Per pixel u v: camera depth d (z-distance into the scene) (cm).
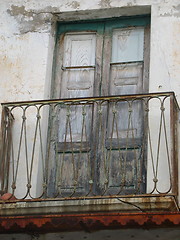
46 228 833
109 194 873
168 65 942
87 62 991
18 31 1002
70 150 945
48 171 938
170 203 834
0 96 968
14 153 934
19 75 976
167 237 823
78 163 880
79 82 982
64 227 829
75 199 848
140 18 997
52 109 933
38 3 1012
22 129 906
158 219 789
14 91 968
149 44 980
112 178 920
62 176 934
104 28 1005
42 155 889
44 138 950
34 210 861
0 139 901
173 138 859
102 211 850
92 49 998
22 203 873
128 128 885
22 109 952
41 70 974
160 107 907
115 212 847
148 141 910
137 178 912
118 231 831
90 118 955
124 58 982
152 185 884
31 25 1003
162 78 936
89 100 893
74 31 1010
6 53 991
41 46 989
